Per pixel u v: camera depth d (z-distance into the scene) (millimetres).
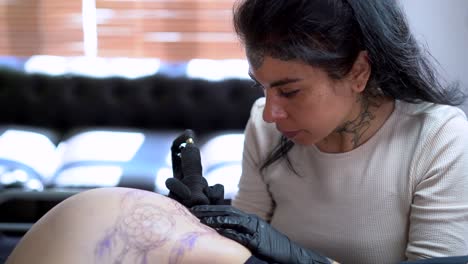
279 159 856
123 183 1841
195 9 2348
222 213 627
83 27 2387
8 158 1985
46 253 530
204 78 2338
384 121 783
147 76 2350
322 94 668
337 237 803
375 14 670
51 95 2359
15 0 2367
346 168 786
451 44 2219
